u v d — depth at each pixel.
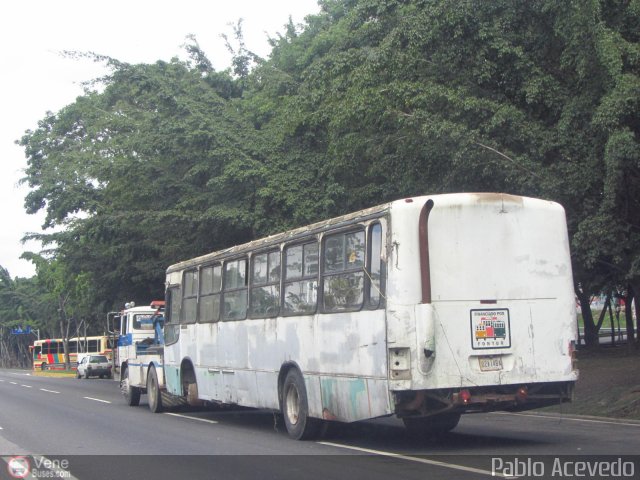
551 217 10.51
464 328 9.75
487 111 14.78
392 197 19.19
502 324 9.95
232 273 14.55
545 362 10.10
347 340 10.60
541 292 10.25
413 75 16.12
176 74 25.19
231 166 21.67
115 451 11.55
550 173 14.27
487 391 9.87
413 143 15.88
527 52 15.41
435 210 9.90
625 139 12.37
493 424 13.99
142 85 24.33
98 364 47.91
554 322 10.25
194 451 11.26
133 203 26.62
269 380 12.93
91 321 58.19
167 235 26.53
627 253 14.61
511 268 10.12
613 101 12.66
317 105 19.94
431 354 9.51
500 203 10.21
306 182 21.83
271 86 24.81
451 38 15.45
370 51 17.64
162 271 29.92
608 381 17.97
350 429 13.42
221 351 14.77
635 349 29.39
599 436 11.64
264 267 13.32
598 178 13.95
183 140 23.12
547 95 14.69
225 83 29.14
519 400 9.95
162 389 18.17
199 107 23.56
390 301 9.66
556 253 10.45
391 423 14.43
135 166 25.00
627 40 14.47
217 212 21.97
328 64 20.14
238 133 23.00
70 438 13.40
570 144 14.25
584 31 13.43
